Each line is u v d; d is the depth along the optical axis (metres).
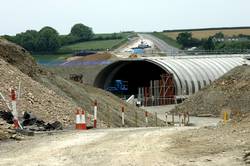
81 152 17.88
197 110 75.50
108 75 117.69
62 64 122.81
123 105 53.47
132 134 22.67
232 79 76.88
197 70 108.69
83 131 25.41
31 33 198.50
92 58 131.12
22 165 15.80
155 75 124.75
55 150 18.52
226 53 162.62
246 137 19.03
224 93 74.94
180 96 99.31
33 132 23.81
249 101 71.12
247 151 16.30
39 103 31.39
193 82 103.12
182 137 20.73
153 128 27.11
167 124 56.25
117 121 43.78
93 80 115.88
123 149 18.28
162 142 19.61
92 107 44.22
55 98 34.56
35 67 45.75
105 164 15.62
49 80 45.44
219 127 23.30
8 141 21.47
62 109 32.69
